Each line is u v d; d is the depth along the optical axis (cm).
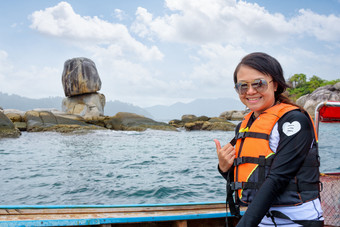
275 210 136
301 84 8681
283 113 141
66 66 3441
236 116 5209
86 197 600
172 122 3300
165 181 736
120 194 621
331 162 870
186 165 969
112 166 950
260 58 149
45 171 866
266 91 148
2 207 237
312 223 132
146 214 245
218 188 666
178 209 261
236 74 159
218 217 254
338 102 237
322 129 2320
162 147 1468
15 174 821
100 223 227
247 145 147
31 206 242
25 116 2430
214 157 1148
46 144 1534
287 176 129
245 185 142
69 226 224
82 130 2264
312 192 135
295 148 130
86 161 1042
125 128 2580
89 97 3362
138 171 866
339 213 240
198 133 2447
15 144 1518
